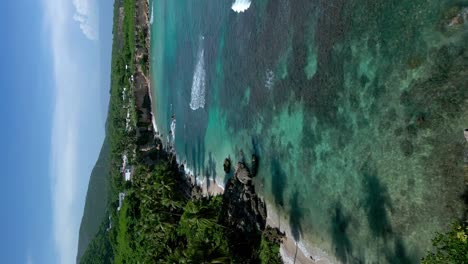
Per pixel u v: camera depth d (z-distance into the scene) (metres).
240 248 46.09
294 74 40.94
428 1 27.62
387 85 30.28
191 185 69.62
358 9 33.22
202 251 44.53
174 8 85.62
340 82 34.94
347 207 33.72
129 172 118.81
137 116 115.75
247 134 49.84
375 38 31.50
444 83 26.31
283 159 42.28
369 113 31.83
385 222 30.02
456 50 25.86
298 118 40.12
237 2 53.69
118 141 131.50
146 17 117.88
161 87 98.31
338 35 35.25
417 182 27.55
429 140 26.89
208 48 64.25
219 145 58.34
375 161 31.08
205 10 65.69
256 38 48.56
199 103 67.88
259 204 45.59
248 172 48.00
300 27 40.28
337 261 34.84
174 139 83.94
